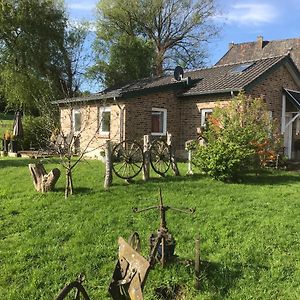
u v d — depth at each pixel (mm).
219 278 4980
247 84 15695
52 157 15938
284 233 6367
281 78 17797
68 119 20406
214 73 19719
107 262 5410
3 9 25734
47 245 5973
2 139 21312
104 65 32156
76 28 30000
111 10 36781
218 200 8461
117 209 7672
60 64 28297
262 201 8422
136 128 17266
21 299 4535
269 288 4762
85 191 9078
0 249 5801
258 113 13609
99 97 17578
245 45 38031
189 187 9766
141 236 6277
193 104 18078
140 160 13227
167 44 40031
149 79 23359
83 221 7004
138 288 3555
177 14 39062
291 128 18797
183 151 18531
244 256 5523
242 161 10766
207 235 6309
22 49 26453
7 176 11367
